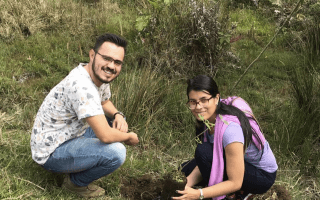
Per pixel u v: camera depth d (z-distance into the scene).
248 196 2.66
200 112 2.35
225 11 5.50
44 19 5.20
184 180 2.41
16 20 4.84
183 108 3.89
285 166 3.41
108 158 2.41
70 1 5.83
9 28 4.70
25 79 4.08
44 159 2.44
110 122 2.86
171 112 3.86
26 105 3.66
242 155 2.28
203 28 4.61
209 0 5.07
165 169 3.15
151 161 3.22
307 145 3.45
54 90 2.37
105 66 2.27
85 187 2.60
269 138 3.76
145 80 3.79
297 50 5.80
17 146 2.97
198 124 2.56
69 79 2.29
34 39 4.75
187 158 3.41
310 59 5.10
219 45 4.79
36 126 2.43
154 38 4.69
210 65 4.72
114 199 2.64
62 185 2.61
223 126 2.31
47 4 5.42
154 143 3.55
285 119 3.88
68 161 2.42
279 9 6.92
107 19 5.63
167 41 4.62
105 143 2.40
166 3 4.62
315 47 5.27
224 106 2.39
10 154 2.83
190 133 3.67
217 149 2.35
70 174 2.56
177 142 3.59
